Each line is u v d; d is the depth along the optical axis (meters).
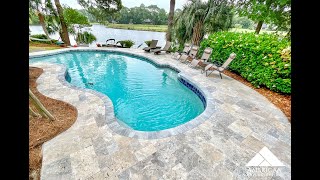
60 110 4.46
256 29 10.06
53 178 2.58
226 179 2.66
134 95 6.79
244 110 4.78
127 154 3.07
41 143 3.25
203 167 2.86
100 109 4.59
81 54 12.35
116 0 16.61
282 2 5.98
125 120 5.16
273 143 3.47
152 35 28.14
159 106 6.02
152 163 2.90
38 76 6.89
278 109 4.87
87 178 2.59
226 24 10.31
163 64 9.60
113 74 8.97
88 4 16.11
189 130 3.82
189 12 10.92
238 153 3.18
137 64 10.57
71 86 6.06
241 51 7.21
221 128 3.93
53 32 16.62
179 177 2.66
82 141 3.35
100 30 33.19
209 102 5.23
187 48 10.68
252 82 6.61
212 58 9.11
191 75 7.77
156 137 3.55
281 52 5.55
